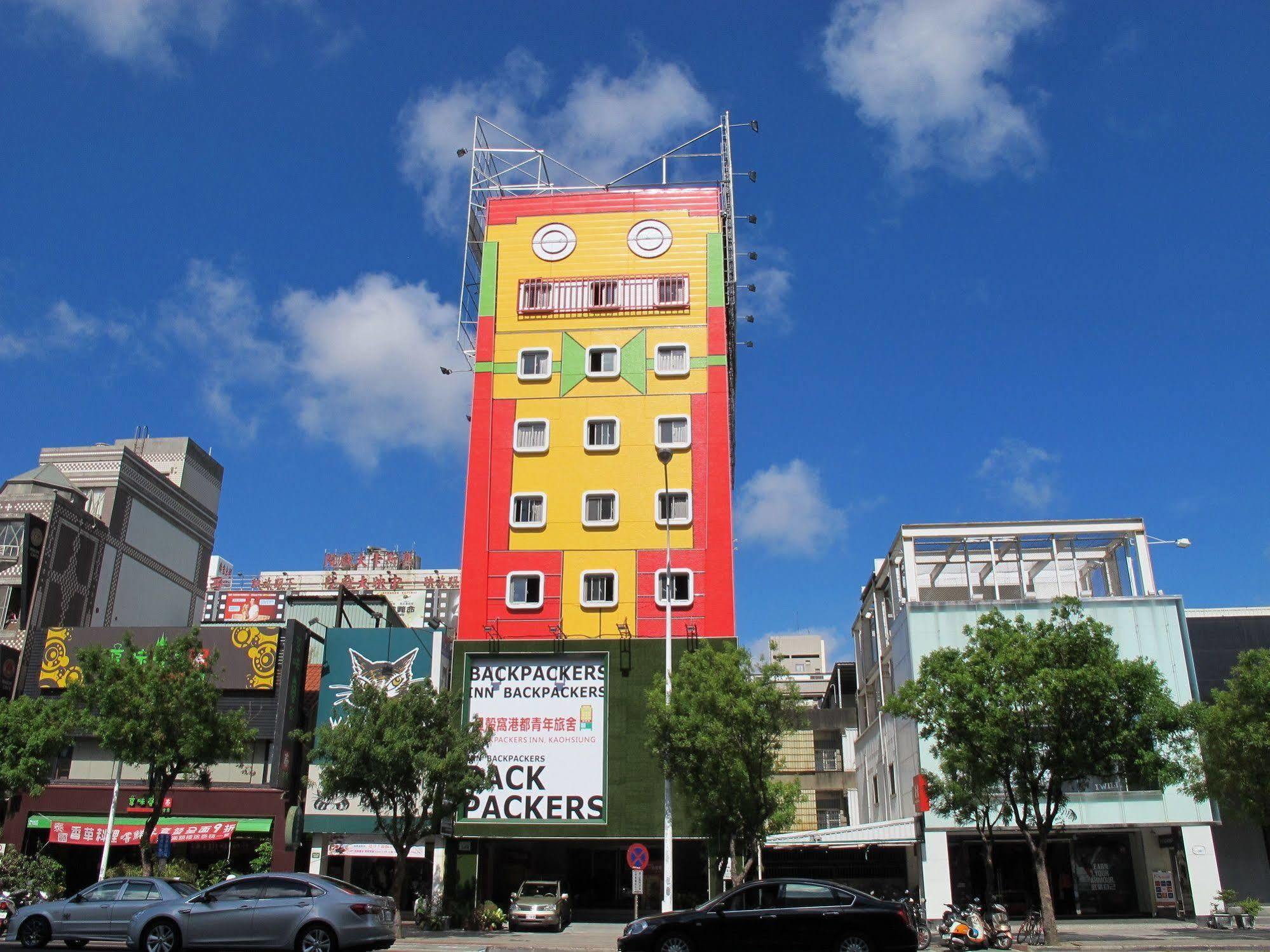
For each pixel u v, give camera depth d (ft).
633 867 115.34
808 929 72.64
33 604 207.31
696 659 127.13
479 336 183.52
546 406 178.29
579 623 164.96
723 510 169.27
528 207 191.31
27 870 137.80
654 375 178.50
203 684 124.26
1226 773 119.65
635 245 186.91
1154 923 139.85
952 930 103.35
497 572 168.96
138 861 165.07
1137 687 106.32
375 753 120.26
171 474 287.28
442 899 146.82
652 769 155.94
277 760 163.53
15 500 216.74
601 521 169.99
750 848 128.06
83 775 166.50
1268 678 118.62
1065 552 176.24
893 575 181.98
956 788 116.06
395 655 166.91
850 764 235.61
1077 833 152.46
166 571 262.06
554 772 157.17
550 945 105.09
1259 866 163.84
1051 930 104.73
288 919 71.72
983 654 112.98
